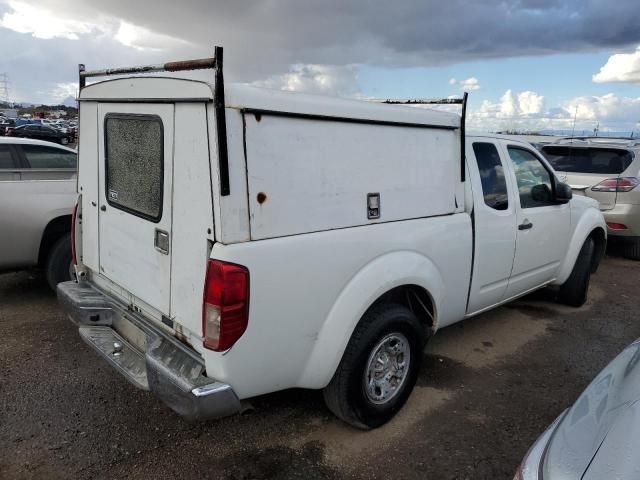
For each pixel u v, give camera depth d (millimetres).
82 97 3312
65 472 2707
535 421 3387
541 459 1798
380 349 3098
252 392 2586
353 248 2791
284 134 2459
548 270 4934
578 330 5023
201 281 2453
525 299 5914
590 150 7996
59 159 6301
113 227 3158
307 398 3525
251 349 2467
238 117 2289
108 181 3150
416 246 3182
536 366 4203
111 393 3475
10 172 5699
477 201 3748
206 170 2340
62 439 2973
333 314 2754
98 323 3324
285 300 2523
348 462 2898
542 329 5016
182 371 2523
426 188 3279
